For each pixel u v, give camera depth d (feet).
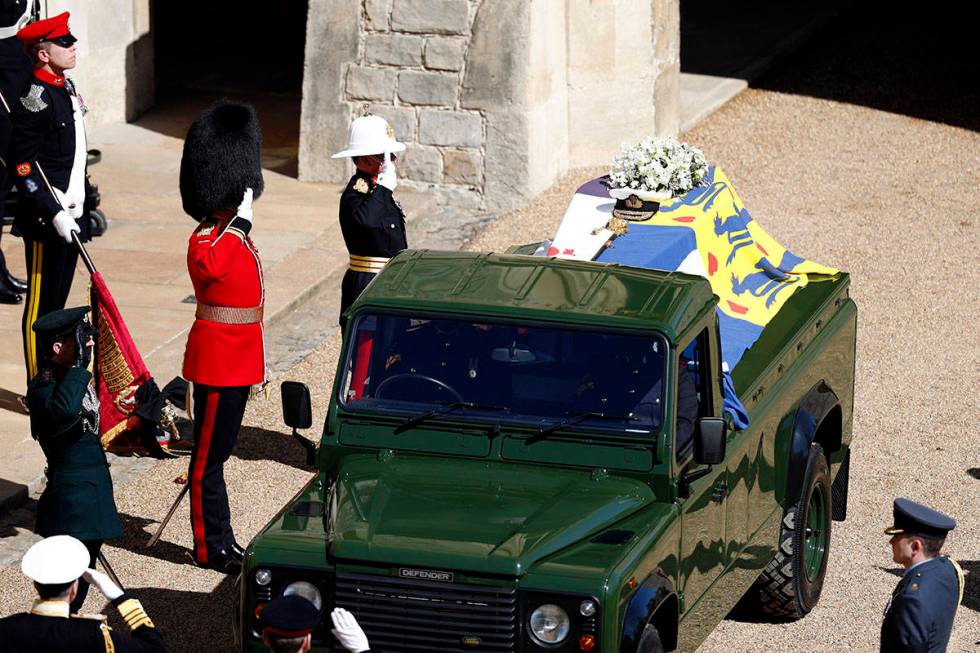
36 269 136.67
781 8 314.76
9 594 110.42
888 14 308.60
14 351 154.81
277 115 255.09
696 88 263.90
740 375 106.01
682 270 124.77
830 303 123.95
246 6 302.04
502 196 213.46
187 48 297.33
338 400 92.79
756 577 102.83
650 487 88.07
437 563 79.66
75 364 99.86
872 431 144.97
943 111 253.24
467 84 211.00
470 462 90.02
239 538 119.85
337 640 81.82
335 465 92.63
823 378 118.93
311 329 168.86
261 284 112.37
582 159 232.53
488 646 79.77
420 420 91.09
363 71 214.90
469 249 195.21
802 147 237.86
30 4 156.66
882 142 239.71
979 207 212.43
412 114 214.07
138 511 125.80
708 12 313.94
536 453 89.45
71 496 98.37
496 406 91.04
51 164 136.05
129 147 231.50
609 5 225.35
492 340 91.76
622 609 79.66
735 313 120.67
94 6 236.02
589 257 124.67
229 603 110.52
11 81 148.77
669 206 131.23
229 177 109.70
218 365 109.81
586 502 85.81
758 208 211.41
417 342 92.63
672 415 88.43
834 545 122.62
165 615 108.37
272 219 201.05
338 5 213.87
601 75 228.63
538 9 212.02
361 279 127.24
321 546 83.20
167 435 115.03
